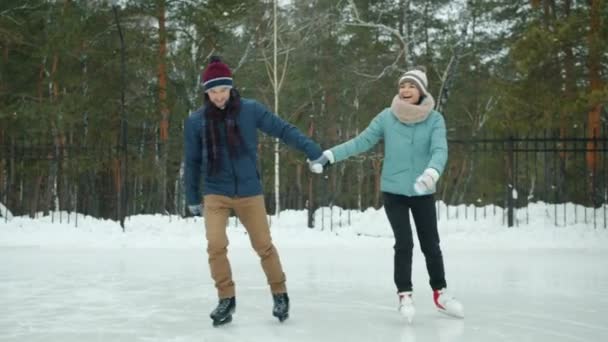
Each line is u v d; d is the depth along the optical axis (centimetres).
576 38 1280
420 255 902
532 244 1034
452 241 1066
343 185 2714
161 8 1738
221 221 411
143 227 1161
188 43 1945
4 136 1947
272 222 1202
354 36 2267
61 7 1750
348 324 417
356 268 752
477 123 2553
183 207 1588
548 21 1452
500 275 683
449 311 440
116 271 723
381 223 1145
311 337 376
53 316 448
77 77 1873
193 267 763
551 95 1301
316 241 1091
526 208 1192
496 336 379
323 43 2280
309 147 416
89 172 1795
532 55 1250
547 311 466
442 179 2595
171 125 1989
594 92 1154
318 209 1262
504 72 2094
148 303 503
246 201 411
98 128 1864
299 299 523
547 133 1357
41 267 760
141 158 1831
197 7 1786
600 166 1376
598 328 404
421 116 422
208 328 405
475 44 2089
